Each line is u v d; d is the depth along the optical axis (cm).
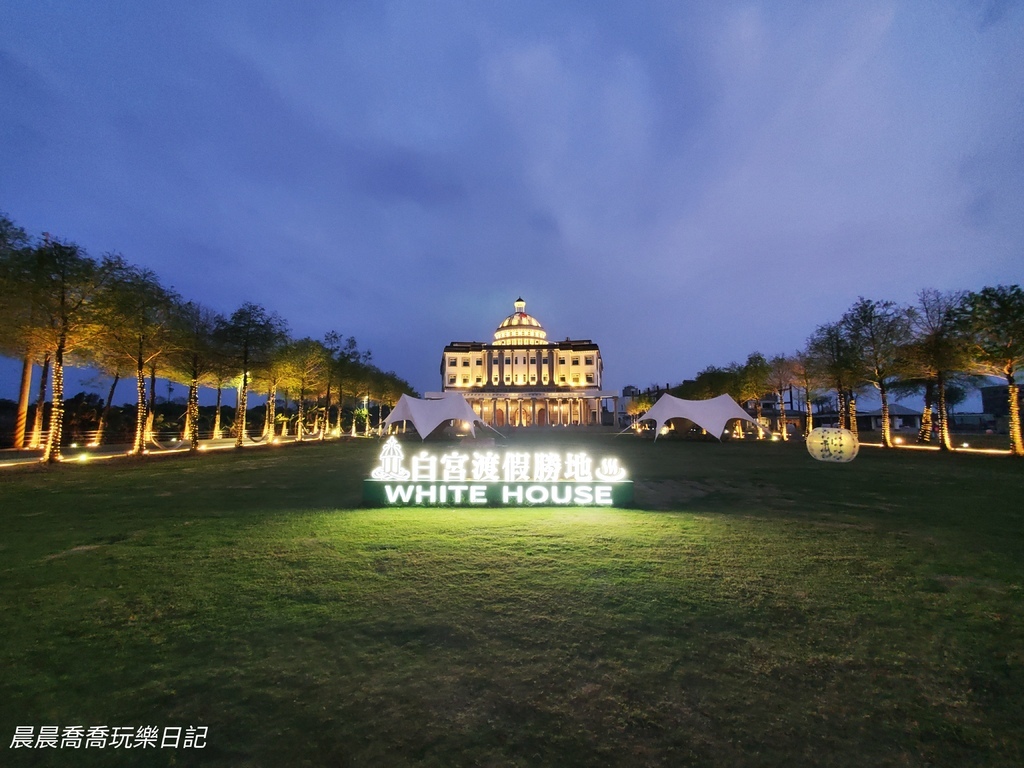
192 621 490
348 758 299
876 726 332
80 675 390
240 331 3108
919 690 375
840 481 1573
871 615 511
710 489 1408
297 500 1220
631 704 355
